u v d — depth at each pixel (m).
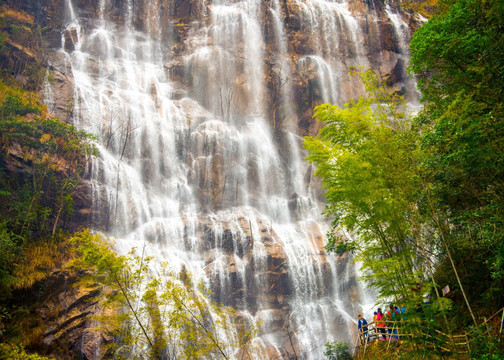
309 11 66.50
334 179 17.17
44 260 30.48
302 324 38.12
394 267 14.41
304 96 58.38
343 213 18.31
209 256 40.00
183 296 20.22
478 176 17.91
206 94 55.62
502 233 16.41
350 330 37.88
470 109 15.62
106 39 55.22
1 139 34.97
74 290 29.73
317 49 63.97
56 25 53.97
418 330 14.25
